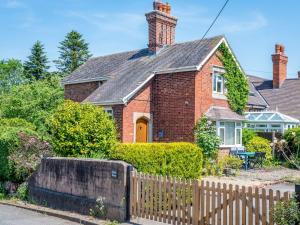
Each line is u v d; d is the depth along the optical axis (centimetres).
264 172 2275
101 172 1166
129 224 1053
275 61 4166
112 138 1489
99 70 3061
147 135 2492
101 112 1504
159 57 2723
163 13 2845
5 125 1847
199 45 2581
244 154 2406
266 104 3650
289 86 4075
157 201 1042
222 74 2550
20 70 5709
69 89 3153
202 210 948
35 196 1419
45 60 6338
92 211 1177
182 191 991
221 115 2411
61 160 1316
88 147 1423
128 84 2528
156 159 1232
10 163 1515
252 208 859
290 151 2570
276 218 793
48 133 1747
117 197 1110
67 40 6438
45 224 1120
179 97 2394
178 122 2388
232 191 895
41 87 2630
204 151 2244
